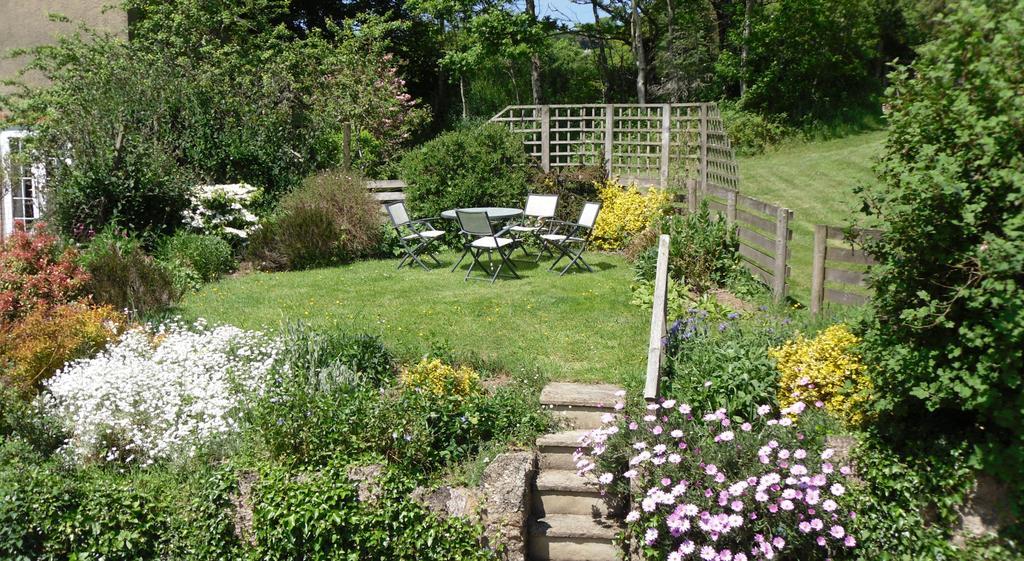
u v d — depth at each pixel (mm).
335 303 9664
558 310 9102
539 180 13844
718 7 29172
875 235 6496
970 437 5246
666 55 27109
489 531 5621
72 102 13320
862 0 25312
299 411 6176
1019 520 4984
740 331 7062
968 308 4941
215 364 7328
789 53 25703
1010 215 4762
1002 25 4906
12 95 15414
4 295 8516
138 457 6648
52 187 12156
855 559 5352
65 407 7066
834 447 5691
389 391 6746
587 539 5738
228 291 10555
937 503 5273
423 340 8070
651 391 5750
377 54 21031
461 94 28359
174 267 10875
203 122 14219
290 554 5738
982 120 4930
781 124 25469
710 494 5371
